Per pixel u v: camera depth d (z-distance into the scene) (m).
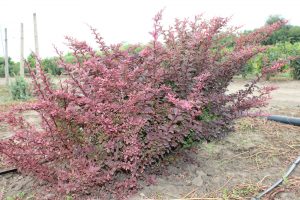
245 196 3.49
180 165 4.06
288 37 24.78
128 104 3.08
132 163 3.38
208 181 3.78
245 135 5.28
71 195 3.29
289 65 14.71
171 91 3.53
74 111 3.07
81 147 3.34
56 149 3.35
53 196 3.35
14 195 3.53
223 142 4.94
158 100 3.49
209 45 3.73
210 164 4.19
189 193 3.52
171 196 3.45
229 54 4.00
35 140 3.23
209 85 3.93
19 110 3.26
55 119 3.28
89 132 3.22
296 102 8.62
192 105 3.01
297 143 4.94
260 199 3.41
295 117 6.13
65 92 3.20
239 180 3.81
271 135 5.30
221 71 3.88
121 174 3.65
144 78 3.47
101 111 3.07
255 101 3.97
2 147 3.23
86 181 3.06
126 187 3.35
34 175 3.41
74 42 3.44
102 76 3.43
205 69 3.79
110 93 3.17
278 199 3.41
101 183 3.28
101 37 3.59
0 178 3.94
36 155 3.42
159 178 3.80
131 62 3.48
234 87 12.73
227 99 3.90
